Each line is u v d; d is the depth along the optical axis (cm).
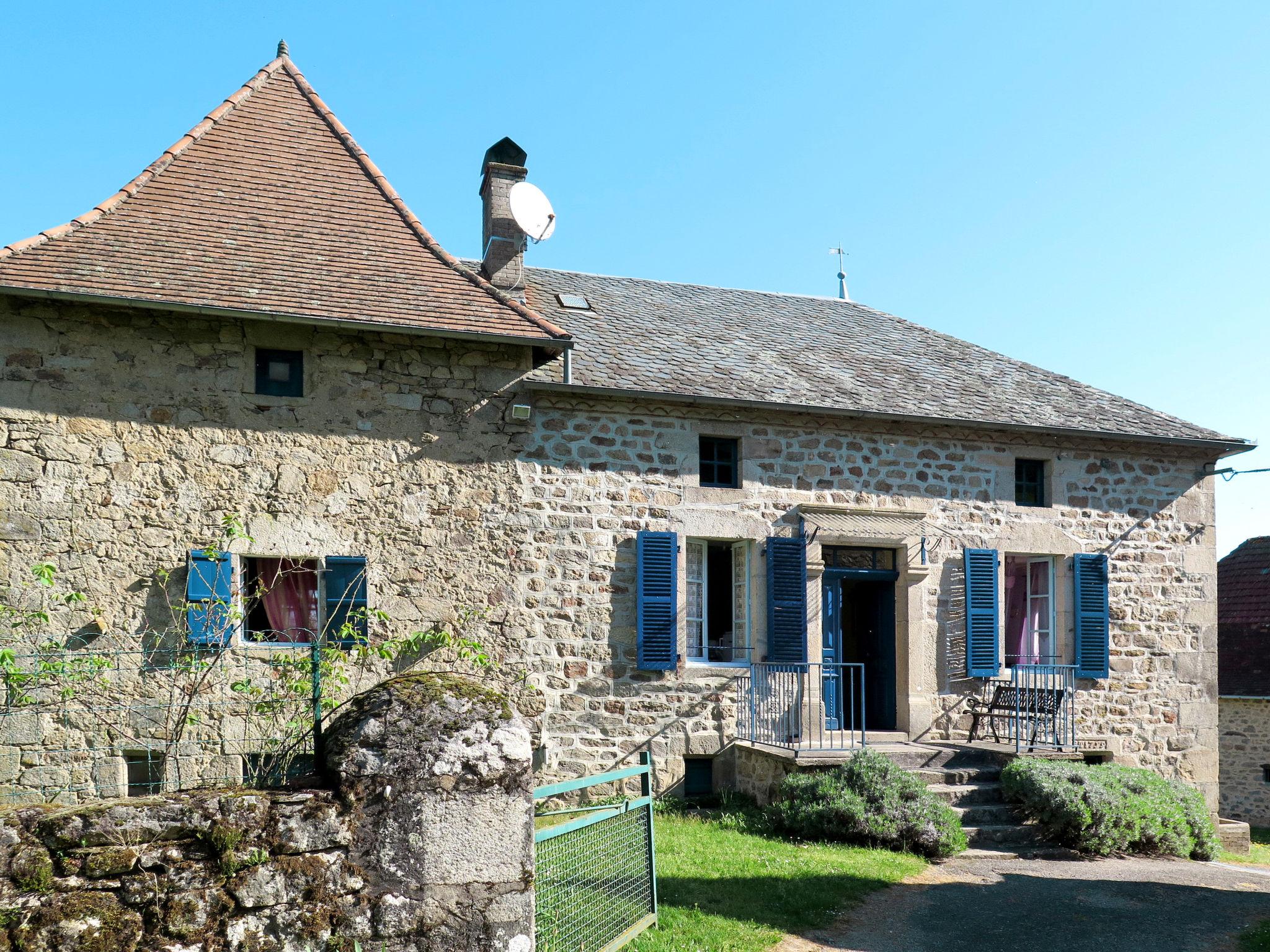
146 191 1005
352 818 439
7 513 866
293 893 423
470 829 455
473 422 1005
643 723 1059
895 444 1186
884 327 1520
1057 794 962
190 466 916
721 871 772
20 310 885
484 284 1052
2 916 379
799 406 1107
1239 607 1953
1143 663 1257
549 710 1022
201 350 930
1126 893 812
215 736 883
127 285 890
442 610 972
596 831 593
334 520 949
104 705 865
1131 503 1281
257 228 1015
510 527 1005
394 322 948
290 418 948
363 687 930
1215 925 734
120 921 396
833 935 665
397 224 1096
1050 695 1142
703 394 1083
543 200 1203
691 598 1129
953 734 1185
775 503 1132
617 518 1066
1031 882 835
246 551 922
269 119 1139
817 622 1146
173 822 412
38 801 844
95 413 897
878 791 927
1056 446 1254
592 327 1229
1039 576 1280
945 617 1195
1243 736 1784
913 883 804
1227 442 1291
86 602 877
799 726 1108
